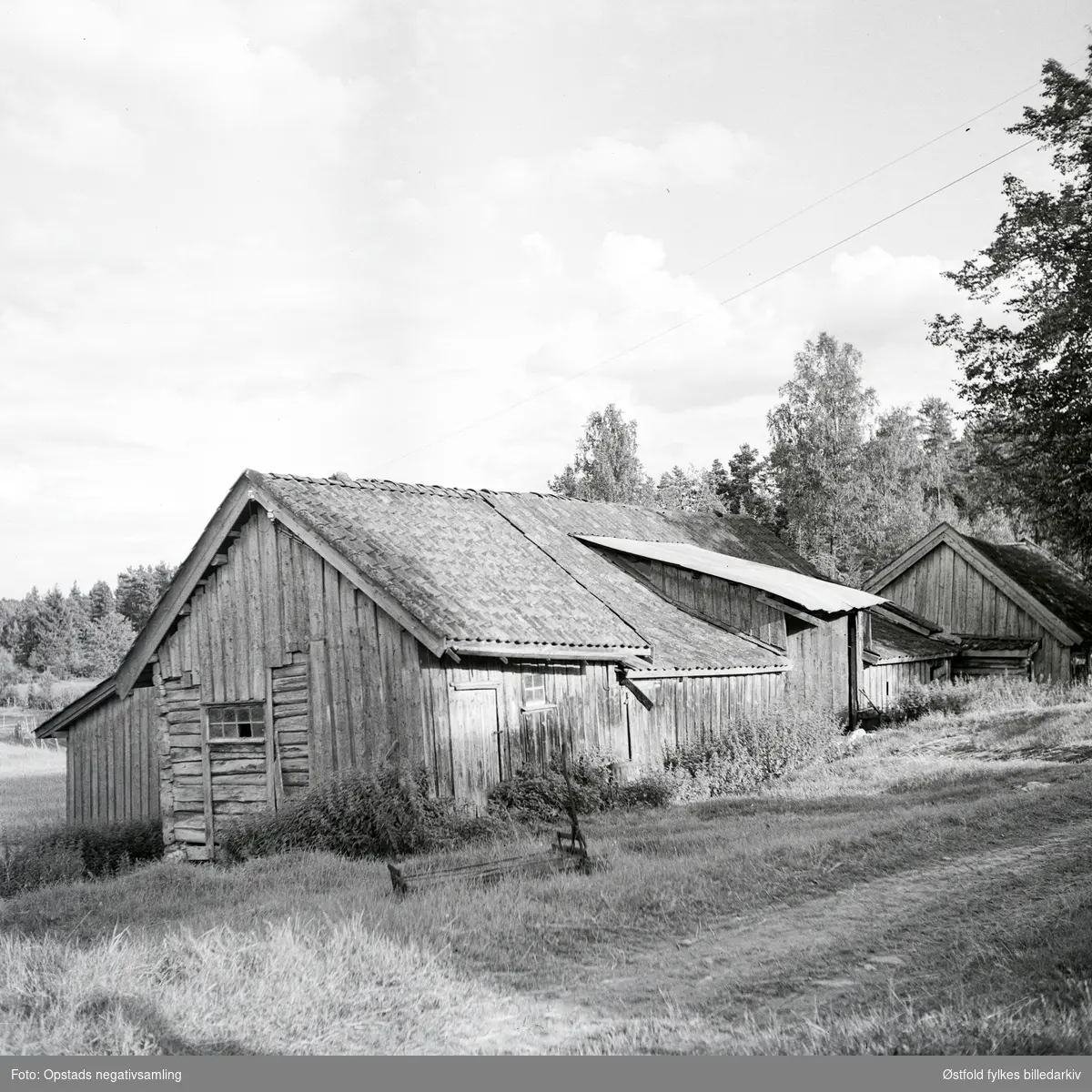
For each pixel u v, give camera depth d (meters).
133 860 22.45
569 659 20.42
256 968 8.43
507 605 20.00
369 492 22.73
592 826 17.00
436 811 16.91
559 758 20.05
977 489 32.34
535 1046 6.91
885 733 27.38
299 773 19.59
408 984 8.19
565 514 30.03
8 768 43.62
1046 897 9.76
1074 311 28.44
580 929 9.77
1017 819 13.72
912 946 8.70
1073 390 29.58
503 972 8.63
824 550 58.41
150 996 7.78
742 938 9.34
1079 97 28.28
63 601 121.12
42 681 90.81
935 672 36.75
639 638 22.12
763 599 27.11
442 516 23.75
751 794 20.47
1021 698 30.33
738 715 25.22
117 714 25.81
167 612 21.72
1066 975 7.41
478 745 18.38
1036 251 29.25
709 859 12.59
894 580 40.44
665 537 32.81
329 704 19.20
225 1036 7.14
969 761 21.45
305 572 19.80
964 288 30.64
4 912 12.20
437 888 11.57
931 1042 6.39
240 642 20.78
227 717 21.11
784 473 59.56
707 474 92.75
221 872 14.82
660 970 8.54
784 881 11.30
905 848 12.57
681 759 22.70
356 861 15.49
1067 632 35.84
